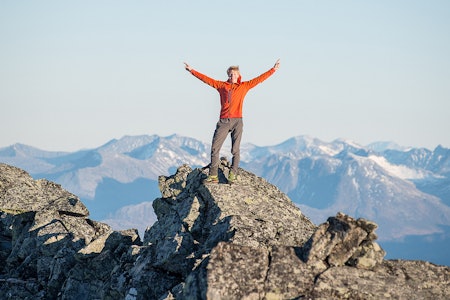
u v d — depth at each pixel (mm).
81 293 22781
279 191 23047
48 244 27062
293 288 14188
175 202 23484
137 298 17781
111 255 23172
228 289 14086
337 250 14891
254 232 18906
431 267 14945
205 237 20594
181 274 18016
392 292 14234
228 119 21438
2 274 28562
